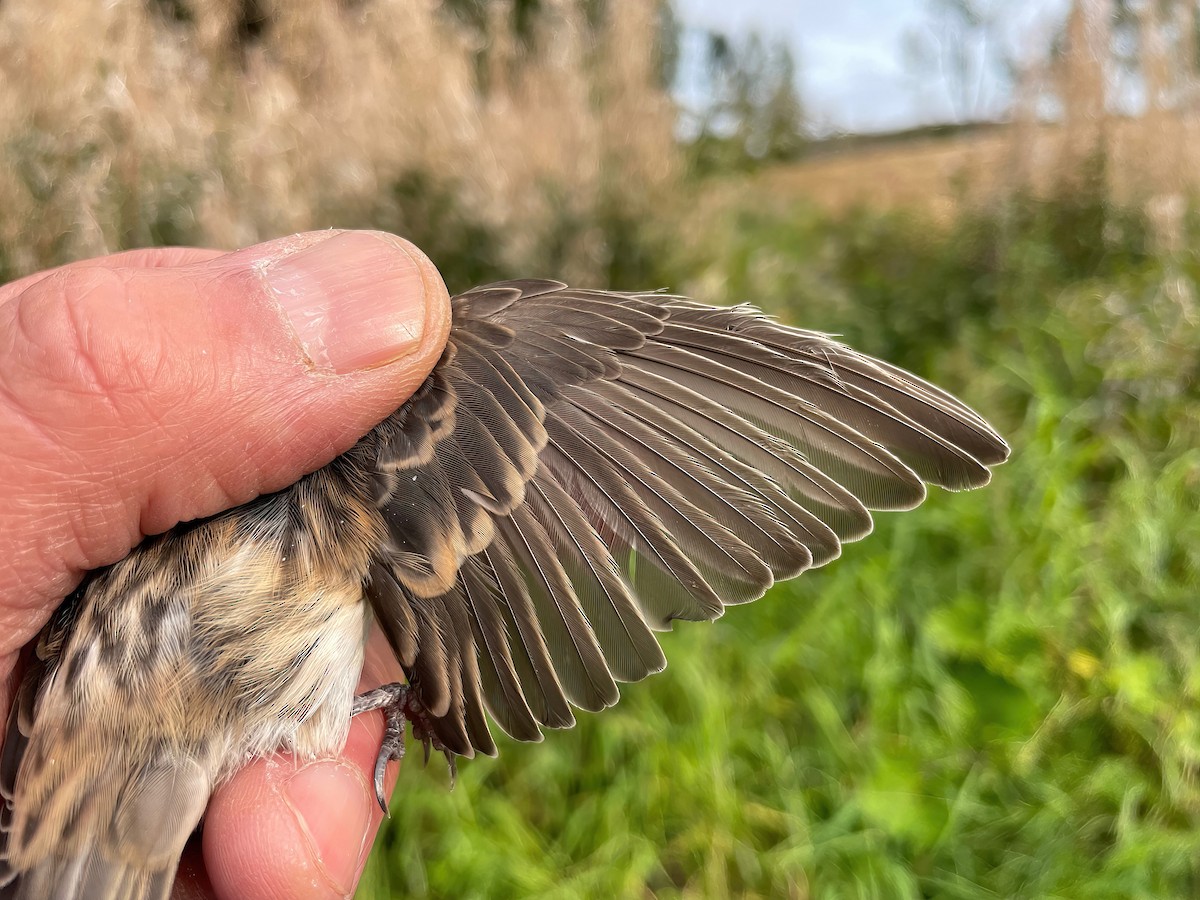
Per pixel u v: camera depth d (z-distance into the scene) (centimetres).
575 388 8
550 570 8
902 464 8
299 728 8
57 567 9
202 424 8
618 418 8
